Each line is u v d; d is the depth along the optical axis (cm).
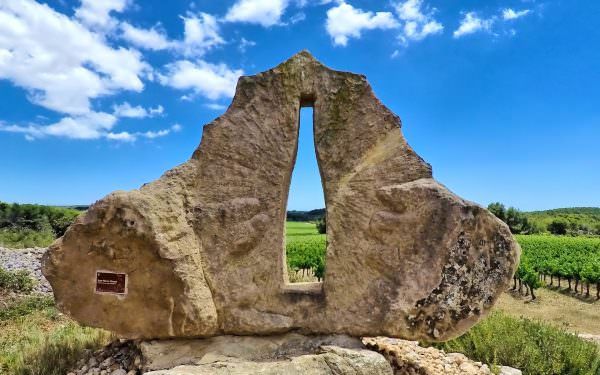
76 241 407
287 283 461
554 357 507
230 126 440
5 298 838
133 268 405
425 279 385
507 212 4422
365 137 432
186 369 361
